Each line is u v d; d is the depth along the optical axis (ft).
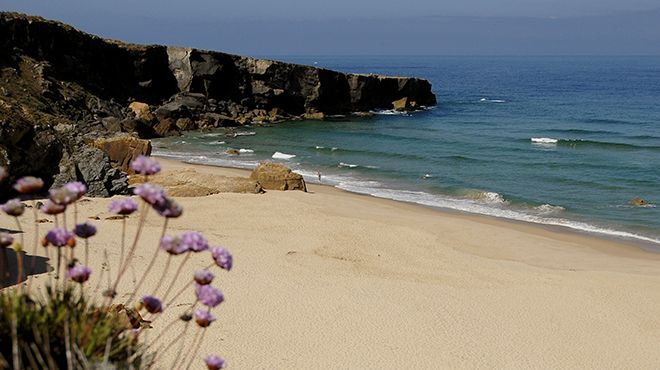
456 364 43.19
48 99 169.27
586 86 481.87
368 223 82.12
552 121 237.66
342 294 54.70
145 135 178.19
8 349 14.47
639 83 523.29
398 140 182.70
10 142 79.30
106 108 183.11
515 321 51.78
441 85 492.54
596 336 49.96
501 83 526.98
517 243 80.48
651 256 77.71
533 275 64.90
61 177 84.07
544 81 562.66
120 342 16.22
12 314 14.44
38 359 14.37
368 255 68.54
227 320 46.21
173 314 44.78
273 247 67.67
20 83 167.43
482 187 118.52
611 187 119.44
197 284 15.66
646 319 53.93
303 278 58.08
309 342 44.39
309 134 192.65
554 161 148.87
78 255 54.49
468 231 84.64
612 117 253.65
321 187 116.98
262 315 48.11
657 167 140.56
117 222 69.97
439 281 61.05
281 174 104.53
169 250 15.01
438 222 88.58
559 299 57.62
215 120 204.13
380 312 51.29
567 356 46.01
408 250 71.82
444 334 48.01
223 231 73.10
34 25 179.42
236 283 54.60
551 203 106.32
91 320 15.43
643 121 238.89
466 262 68.69
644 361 46.01
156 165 14.85
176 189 91.40
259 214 82.94
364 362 42.22
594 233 88.74
